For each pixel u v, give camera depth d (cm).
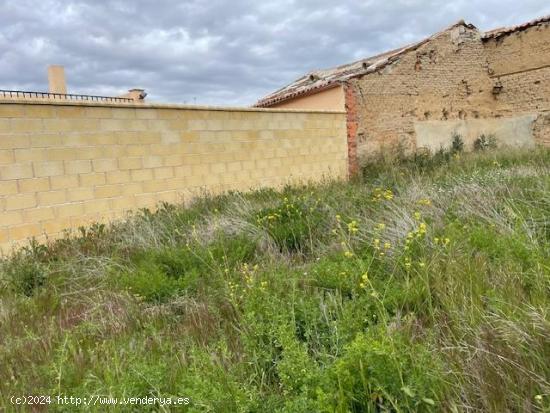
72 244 557
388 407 187
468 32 1379
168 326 315
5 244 593
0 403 227
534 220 400
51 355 281
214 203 694
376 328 240
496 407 174
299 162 980
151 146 750
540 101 1308
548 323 206
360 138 1142
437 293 281
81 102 662
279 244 483
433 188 567
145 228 571
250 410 196
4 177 593
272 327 254
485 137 1405
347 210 540
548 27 1269
